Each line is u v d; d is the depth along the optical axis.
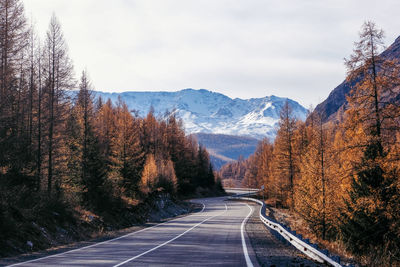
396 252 15.78
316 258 11.21
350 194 19.61
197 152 114.31
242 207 60.81
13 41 25.39
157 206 44.72
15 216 16.55
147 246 15.01
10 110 23.28
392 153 16.33
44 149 26.31
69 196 25.36
